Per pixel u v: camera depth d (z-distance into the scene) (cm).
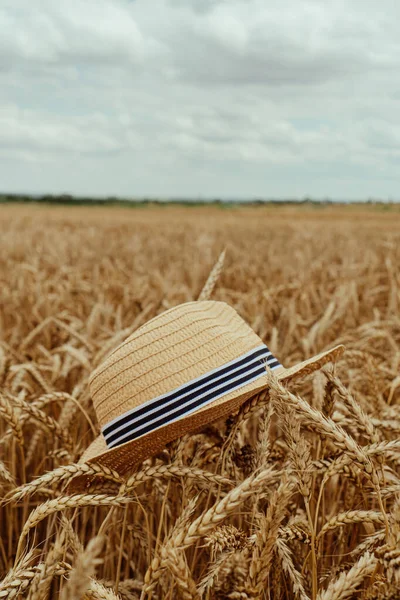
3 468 97
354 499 99
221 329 97
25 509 110
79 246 552
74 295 287
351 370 128
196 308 100
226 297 275
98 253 499
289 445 73
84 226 1075
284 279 351
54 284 296
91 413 129
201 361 93
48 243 548
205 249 471
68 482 88
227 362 93
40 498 128
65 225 1115
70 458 104
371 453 80
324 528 78
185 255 470
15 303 253
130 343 97
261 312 210
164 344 95
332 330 204
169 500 101
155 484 99
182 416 91
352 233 948
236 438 95
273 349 147
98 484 91
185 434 91
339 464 81
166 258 485
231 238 778
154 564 68
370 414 111
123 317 236
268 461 95
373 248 645
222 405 88
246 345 97
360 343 153
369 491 91
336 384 83
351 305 252
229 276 385
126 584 95
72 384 154
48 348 185
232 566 67
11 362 143
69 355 142
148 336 97
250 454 89
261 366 95
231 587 67
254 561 65
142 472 81
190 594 65
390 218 1923
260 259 483
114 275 354
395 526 67
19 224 1035
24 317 232
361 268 404
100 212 1931
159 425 92
